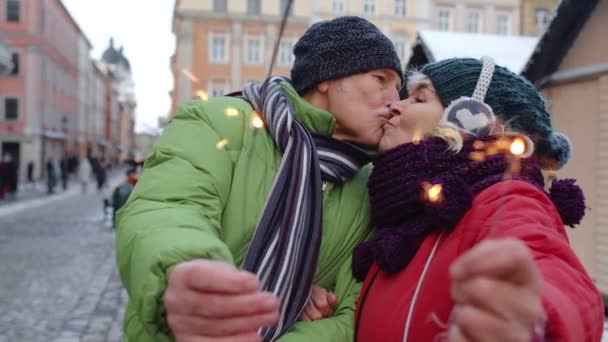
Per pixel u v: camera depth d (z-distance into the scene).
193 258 1.04
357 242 1.55
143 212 1.26
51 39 49.72
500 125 1.38
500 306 0.66
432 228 1.31
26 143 44.72
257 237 1.35
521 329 0.67
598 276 6.48
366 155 1.57
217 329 0.84
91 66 70.44
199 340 0.85
